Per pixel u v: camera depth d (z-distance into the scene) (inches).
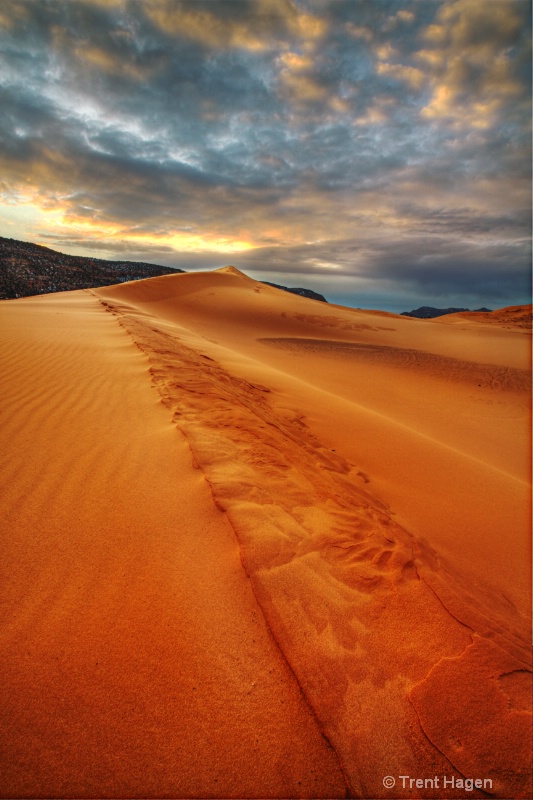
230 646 63.2
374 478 182.1
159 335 465.1
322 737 51.7
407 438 265.9
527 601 110.2
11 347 270.5
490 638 71.2
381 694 57.7
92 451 130.0
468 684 60.8
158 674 58.2
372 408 417.4
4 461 118.5
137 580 75.7
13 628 64.2
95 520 93.2
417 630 70.5
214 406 198.1
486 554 133.0
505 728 55.0
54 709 53.1
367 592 78.5
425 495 176.9
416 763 50.2
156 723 52.3
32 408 165.5
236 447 145.3
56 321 458.6
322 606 71.9
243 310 1328.7
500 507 179.0
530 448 343.3
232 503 99.8
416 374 657.0
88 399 184.7
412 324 1289.4
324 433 238.1
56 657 59.8
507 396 537.6
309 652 62.5
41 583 73.8
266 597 71.2
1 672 57.1
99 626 65.4
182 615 68.2
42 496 101.8
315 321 1262.3
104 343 341.7
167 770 48.0
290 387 364.2
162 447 135.8
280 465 141.6
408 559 94.7
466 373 657.0
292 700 55.9
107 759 48.5
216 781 47.4
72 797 44.7
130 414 168.7
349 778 48.0
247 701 55.6
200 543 86.8
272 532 90.8
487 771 49.8
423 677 61.1
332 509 117.6
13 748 48.7
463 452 293.0
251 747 50.6
